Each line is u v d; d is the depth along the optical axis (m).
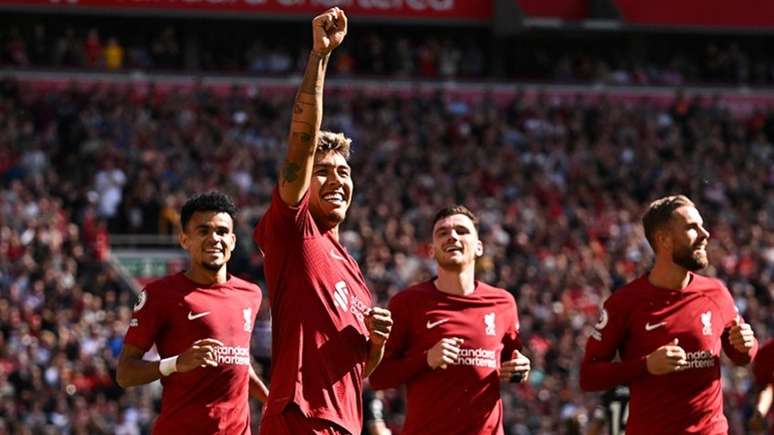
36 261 42.88
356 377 11.84
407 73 66.62
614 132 63.06
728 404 39.66
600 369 13.91
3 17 63.72
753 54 74.06
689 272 14.12
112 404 35.56
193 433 13.66
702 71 73.19
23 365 36.31
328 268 11.80
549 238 51.78
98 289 42.78
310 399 11.56
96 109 55.81
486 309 15.01
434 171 55.91
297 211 11.55
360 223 49.28
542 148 60.53
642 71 70.94
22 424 34.50
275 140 56.56
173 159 53.16
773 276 51.38
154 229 50.81
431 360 14.27
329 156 12.10
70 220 49.09
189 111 57.06
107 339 38.66
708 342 13.86
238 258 43.50
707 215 57.00
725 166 61.81
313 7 66.25
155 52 63.78
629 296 13.95
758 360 15.45
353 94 62.47
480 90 67.06
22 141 52.66
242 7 65.19
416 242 49.34
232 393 13.86
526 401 37.78
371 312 11.77
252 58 65.31
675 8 70.75
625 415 17.05
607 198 56.72
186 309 13.87
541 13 70.06
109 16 64.81
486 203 54.09
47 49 62.62
